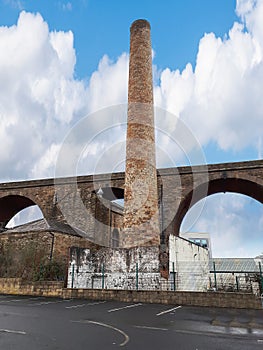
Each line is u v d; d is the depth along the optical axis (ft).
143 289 47.37
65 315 29.94
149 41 69.92
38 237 66.74
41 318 27.76
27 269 59.62
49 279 54.19
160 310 35.06
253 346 18.80
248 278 63.21
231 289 62.28
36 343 18.29
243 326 25.67
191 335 21.76
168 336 21.33
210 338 20.89
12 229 77.46
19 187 92.63
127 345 18.61
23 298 47.03
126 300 44.16
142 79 65.87
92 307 36.65
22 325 24.07
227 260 70.23
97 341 19.40
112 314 31.22
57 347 17.53
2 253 65.57
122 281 49.29
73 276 50.14
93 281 50.93
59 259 62.23
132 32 70.33
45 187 90.48
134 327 24.41
